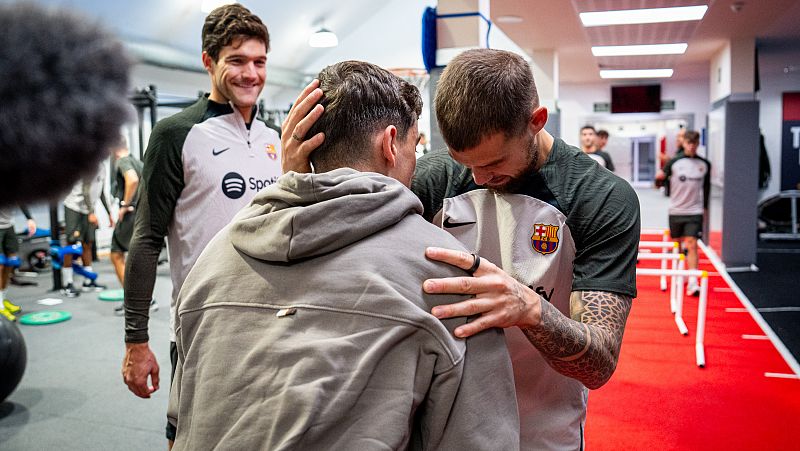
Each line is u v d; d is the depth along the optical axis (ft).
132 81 1.44
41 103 1.25
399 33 41.29
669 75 38.14
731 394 11.48
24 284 23.12
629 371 12.78
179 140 5.94
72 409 11.06
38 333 16.19
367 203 2.62
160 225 5.96
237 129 6.36
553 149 3.96
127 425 10.41
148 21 26.89
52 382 12.44
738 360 13.37
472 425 2.56
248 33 6.08
